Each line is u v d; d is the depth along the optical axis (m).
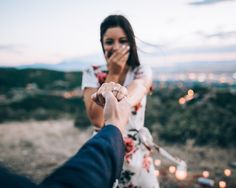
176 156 5.51
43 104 10.33
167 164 5.19
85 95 1.95
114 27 1.89
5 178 0.38
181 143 6.19
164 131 6.58
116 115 0.65
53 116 9.55
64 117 9.50
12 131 8.09
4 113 9.66
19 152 6.04
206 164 5.12
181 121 6.62
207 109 6.70
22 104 10.36
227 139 6.03
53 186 0.42
